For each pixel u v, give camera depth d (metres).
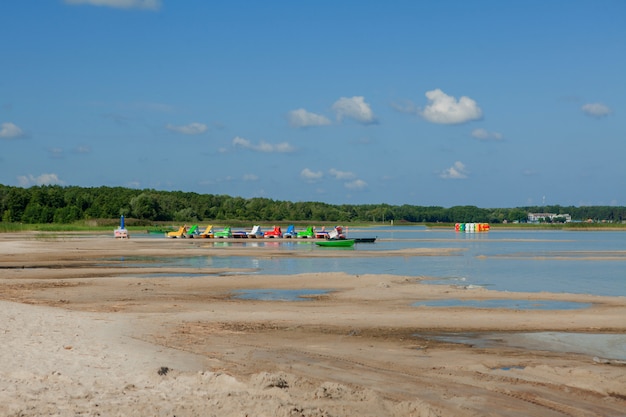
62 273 45.62
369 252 72.19
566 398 13.97
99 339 19.02
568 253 72.50
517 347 19.64
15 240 97.25
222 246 84.25
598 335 21.75
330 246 85.75
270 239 106.12
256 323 23.58
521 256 66.75
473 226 185.62
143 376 14.18
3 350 16.44
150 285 37.44
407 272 48.16
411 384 14.90
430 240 111.06
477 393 14.20
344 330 22.33
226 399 12.35
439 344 20.00
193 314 25.67
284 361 17.14
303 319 24.58
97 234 126.94
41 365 14.98
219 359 17.14
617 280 42.94
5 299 31.06
